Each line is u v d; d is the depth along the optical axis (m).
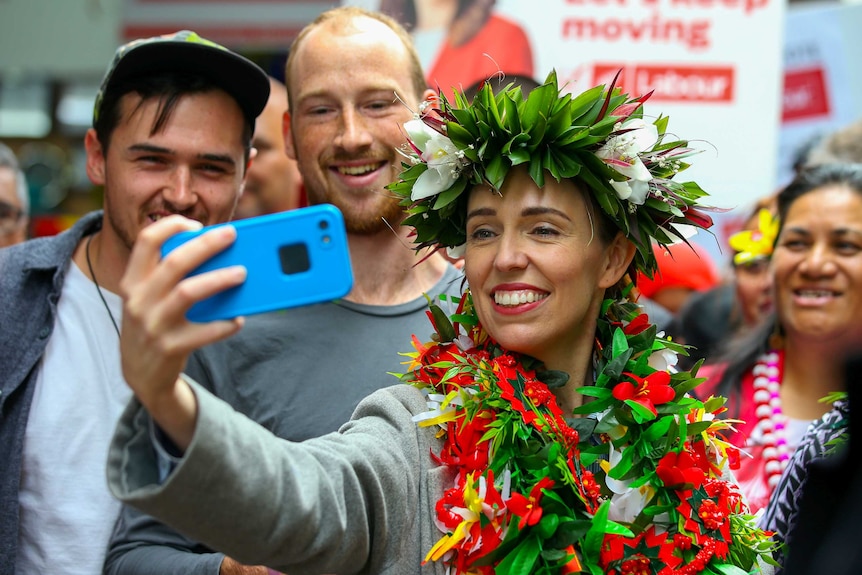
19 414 3.05
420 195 2.51
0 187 5.43
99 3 8.30
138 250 1.70
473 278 2.49
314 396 3.09
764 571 2.64
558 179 2.37
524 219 2.43
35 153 10.16
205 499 1.75
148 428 1.78
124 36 7.92
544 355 2.57
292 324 3.21
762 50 5.03
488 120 2.43
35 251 3.28
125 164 3.20
